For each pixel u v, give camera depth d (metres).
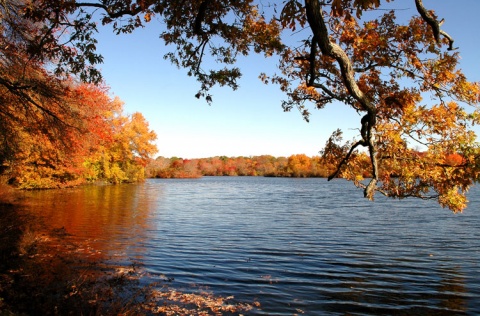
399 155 6.22
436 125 6.08
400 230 17.23
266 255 11.93
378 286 8.93
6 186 24.53
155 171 109.12
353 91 3.96
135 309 6.89
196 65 7.29
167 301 7.49
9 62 9.91
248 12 6.67
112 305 6.88
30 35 9.57
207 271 9.88
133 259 10.81
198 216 22.05
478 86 6.02
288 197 39.16
